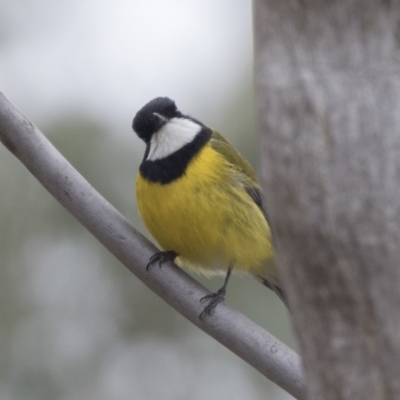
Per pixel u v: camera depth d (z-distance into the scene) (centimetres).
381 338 437
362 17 430
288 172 447
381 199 431
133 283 1386
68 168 830
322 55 438
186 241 967
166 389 1364
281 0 442
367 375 444
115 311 1384
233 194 956
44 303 1366
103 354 1366
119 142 1348
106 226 834
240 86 1373
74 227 1375
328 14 434
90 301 1378
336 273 443
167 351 1381
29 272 1362
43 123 1341
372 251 434
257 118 458
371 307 438
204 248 970
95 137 1338
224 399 1360
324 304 450
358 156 434
